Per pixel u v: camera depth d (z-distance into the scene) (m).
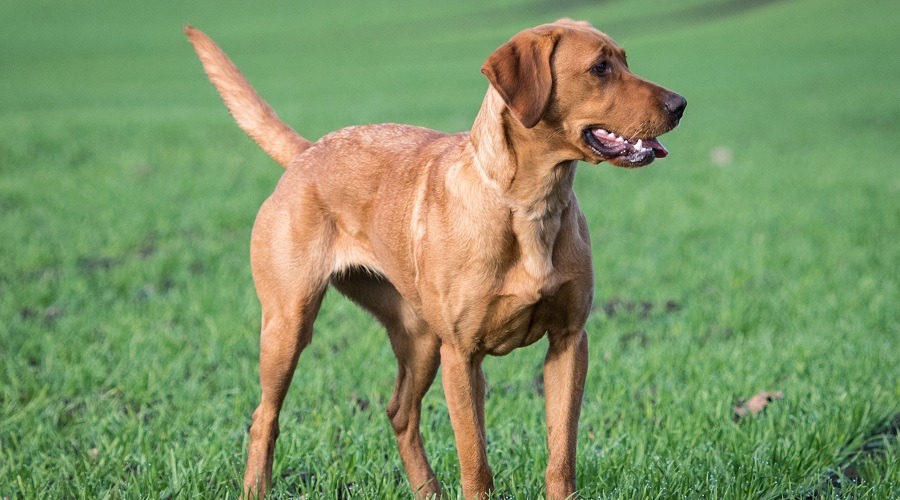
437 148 5.46
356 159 5.77
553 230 4.91
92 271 11.09
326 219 5.81
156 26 70.06
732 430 6.12
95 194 16.36
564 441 5.04
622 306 9.87
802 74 41.53
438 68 48.16
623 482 5.34
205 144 23.23
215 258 11.93
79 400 7.04
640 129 4.79
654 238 13.06
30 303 9.76
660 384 7.12
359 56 55.50
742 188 17.33
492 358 8.22
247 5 80.25
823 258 11.66
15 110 30.67
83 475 5.58
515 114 4.68
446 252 4.98
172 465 5.51
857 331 8.56
